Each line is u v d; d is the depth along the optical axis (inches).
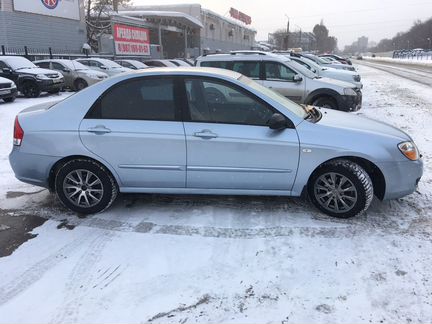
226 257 141.5
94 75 755.4
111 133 165.8
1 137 334.0
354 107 385.4
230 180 167.3
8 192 207.0
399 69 1631.4
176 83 166.7
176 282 127.9
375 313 112.8
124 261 140.0
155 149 165.2
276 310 114.7
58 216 176.4
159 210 180.1
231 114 165.9
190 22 1768.0
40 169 173.6
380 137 164.6
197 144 163.2
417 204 184.4
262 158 163.3
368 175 164.4
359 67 1898.4
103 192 173.0
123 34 1220.5
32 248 149.6
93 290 124.3
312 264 136.3
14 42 1018.1
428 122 375.6
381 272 131.5
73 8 1221.7
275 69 387.9
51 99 634.8
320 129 164.1
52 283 128.2
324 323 109.3
